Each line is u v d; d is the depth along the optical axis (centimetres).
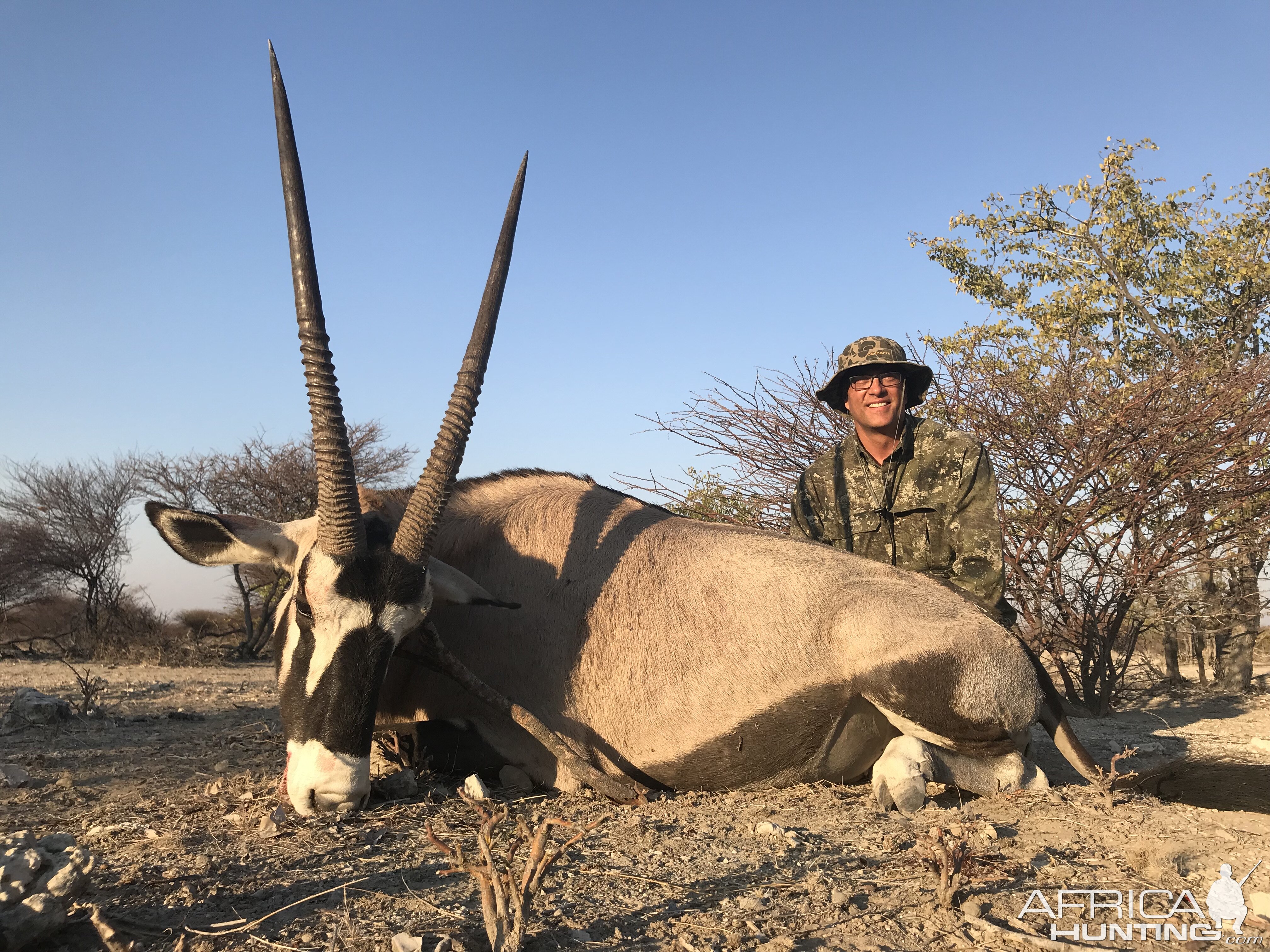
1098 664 798
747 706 420
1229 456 760
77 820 370
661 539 456
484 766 446
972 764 420
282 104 397
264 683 1195
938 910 271
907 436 532
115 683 1150
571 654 439
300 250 381
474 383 394
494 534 468
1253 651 950
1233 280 1100
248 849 321
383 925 251
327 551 371
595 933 250
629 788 411
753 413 876
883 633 413
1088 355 897
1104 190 1212
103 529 2294
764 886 291
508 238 418
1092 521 775
